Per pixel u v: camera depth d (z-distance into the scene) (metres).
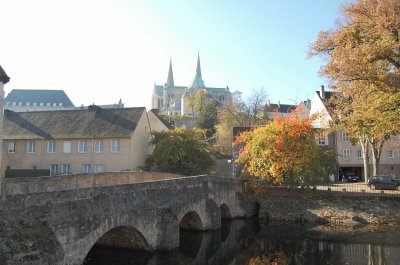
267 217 33.06
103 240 20.92
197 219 27.08
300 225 30.20
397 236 25.45
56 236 13.13
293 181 33.56
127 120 45.06
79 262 14.17
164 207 20.91
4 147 45.19
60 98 132.00
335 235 26.14
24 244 11.77
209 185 28.08
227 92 158.62
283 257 20.77
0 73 16.39
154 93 176.00
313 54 25.58
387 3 21.45
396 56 22.38
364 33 23.34
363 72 22.33
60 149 44.03
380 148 39.69
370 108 24.00
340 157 51.19
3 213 11.48
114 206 16.55
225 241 24.92
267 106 71.44
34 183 18.52
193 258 20.83
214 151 54.88
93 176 22.78
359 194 31.48
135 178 27.34
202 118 88.44
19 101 128.88
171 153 42.00
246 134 36.47
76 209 14.25
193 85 172.38
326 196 32.41
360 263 19.25
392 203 30.59
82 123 45.59
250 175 35.09
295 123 33.50
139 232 18.72
